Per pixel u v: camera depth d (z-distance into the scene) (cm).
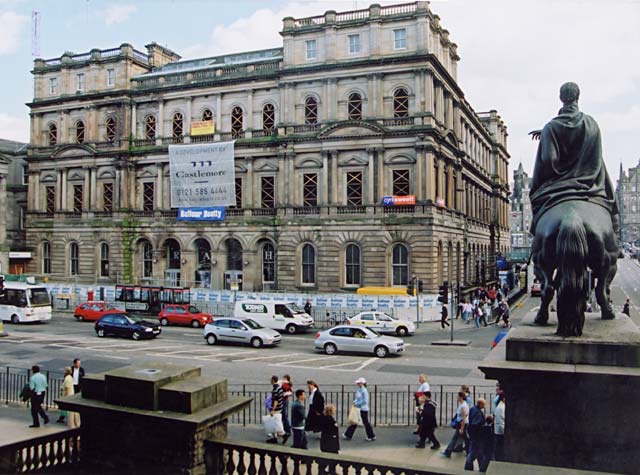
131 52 6512
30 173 6950
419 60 5128
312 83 5534
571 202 1034
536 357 949
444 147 5581
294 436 1658
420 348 3709
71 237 6650
